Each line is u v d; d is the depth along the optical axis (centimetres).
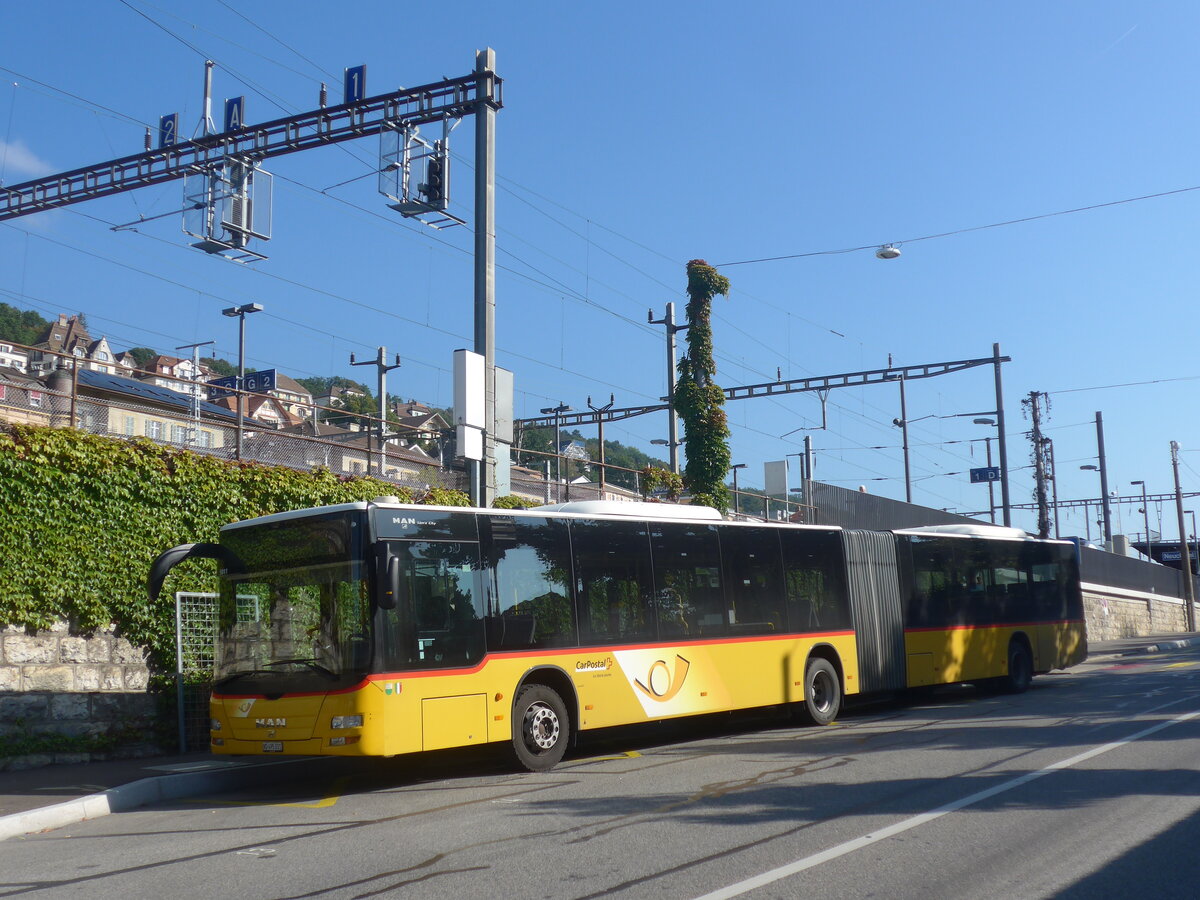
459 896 695
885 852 775
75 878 796
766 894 672
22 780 1252
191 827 1003
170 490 1566
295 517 1220
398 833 920
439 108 2048
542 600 1335
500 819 966
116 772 1298
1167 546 8788
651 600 1480
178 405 2519
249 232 2202
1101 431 6494
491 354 1930
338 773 1391
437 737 1180
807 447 4550
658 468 3159
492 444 1898
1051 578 2420
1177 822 855
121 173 2327
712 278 3300
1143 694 2019
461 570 1251
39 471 1408
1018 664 2244
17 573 1370
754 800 1004
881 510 4247
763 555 1689
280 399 1927
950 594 2089
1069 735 1412
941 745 1362
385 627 1156
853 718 1847
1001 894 663
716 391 3288
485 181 1988
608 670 1394
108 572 1476
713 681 1543
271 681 1184
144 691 1508
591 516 1430
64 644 1425
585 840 851
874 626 1880
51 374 2478
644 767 1288
